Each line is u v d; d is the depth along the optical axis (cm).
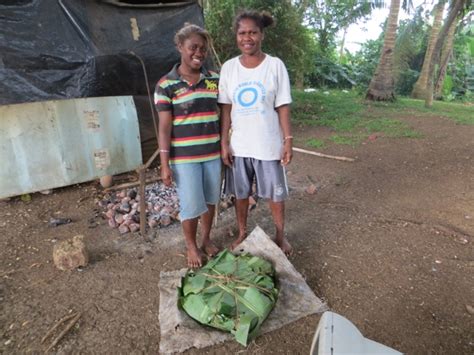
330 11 1380
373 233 324
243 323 205
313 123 792
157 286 256
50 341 210
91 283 261
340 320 155
